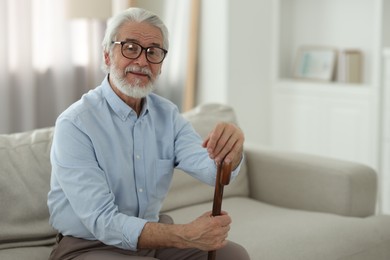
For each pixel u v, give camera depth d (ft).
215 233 6.30
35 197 8.02
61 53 14.38
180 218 8.98
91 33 14.85
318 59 16.22
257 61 16.21
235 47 15.70
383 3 14.17
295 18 16.96
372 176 9.73
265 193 10.32
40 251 7.77
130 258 6.53
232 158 6.57
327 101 15.37
